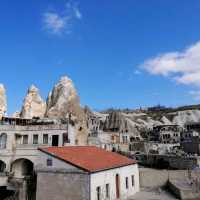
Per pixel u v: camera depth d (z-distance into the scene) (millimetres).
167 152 75375
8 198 40031
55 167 32031
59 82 123500
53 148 35719
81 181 30344
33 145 56062
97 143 84188
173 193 41750
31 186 37156
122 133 107375
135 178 45000
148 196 40438
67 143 56719
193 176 46125
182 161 55969
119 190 37844
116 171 37906
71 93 118688
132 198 39281
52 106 114500
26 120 66625
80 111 115750
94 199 30531
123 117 138250
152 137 118000
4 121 63781
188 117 186125
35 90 118375
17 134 57594
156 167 62812
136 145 94188
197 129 115375
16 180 42562
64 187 31000
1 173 48750
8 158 55094
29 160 56906
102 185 33062
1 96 96250
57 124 59531
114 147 90125
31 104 113250
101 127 133750
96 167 32500
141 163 67688
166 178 46469
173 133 111688
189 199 37781
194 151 74500
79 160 33562
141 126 151625
